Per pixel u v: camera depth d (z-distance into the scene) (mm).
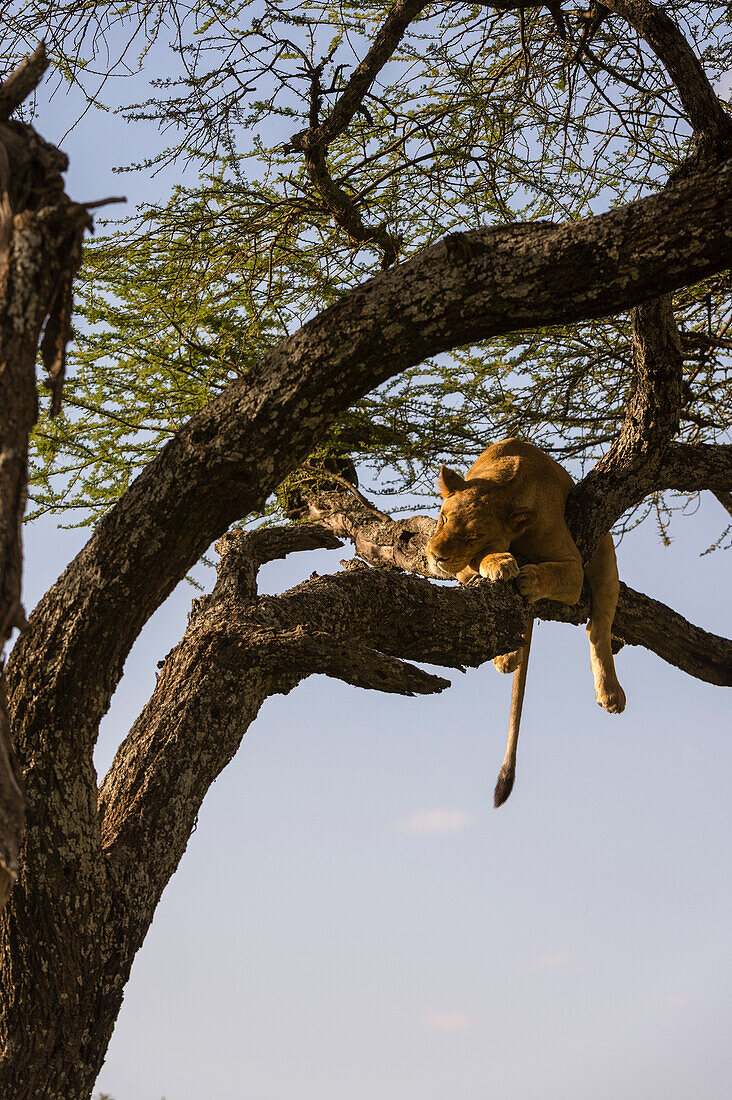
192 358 12836
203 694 8562
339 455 13992
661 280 6715
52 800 7312
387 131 12367
